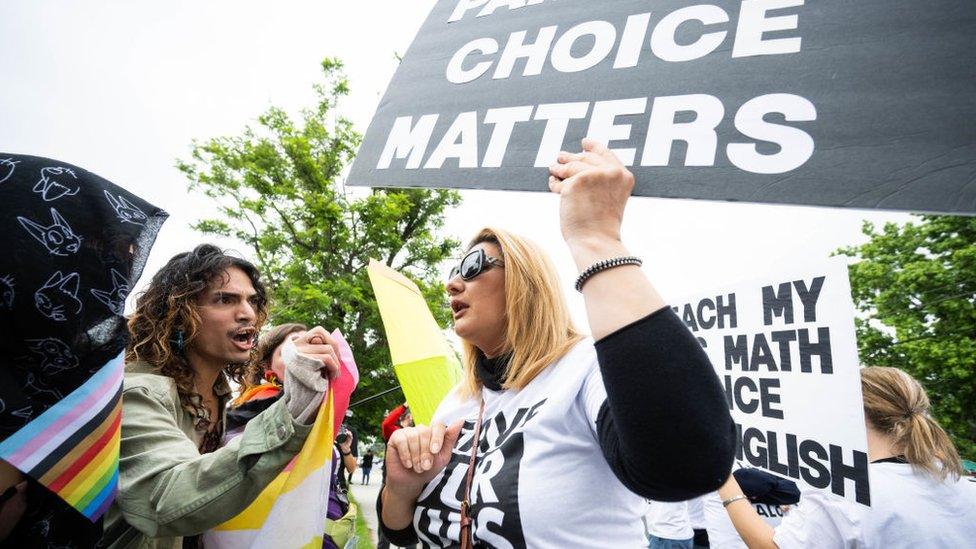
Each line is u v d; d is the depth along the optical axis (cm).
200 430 155
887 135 67
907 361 1256
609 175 75
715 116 79
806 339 196
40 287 78
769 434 208
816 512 151
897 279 1262
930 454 146
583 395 96
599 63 95
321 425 117
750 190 72
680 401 63
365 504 1202
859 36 74
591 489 93
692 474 63
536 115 96
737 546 239
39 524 82
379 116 120
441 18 127
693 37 88
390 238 1373
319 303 1174
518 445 100
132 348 147
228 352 155
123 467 111
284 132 1432
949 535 135
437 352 261
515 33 111
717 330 246
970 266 1162
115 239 87
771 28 82
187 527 104
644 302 68
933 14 70
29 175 83
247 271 168
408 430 121
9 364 77
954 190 61
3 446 75
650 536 387
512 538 92
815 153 70
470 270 127
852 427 165
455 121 107
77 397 83
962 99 65
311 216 1366
